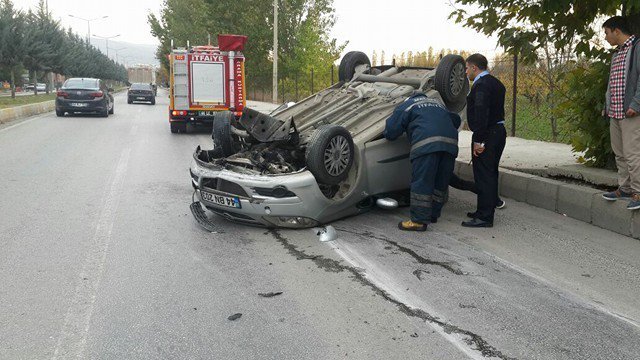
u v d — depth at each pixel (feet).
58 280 14.01
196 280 14.11
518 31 23.90
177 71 50.34
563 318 12.05
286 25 104.78
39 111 76.79
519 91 42.22
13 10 100.99
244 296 13.12
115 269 14.84
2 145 40.01
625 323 11.84
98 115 75.00
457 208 22.29
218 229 18.61
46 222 19.39
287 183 17.53
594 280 14.29
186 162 33.50
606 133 22.26
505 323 11.78
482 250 16.70
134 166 31.65
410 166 21.35
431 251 16.57
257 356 10.34
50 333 11.23
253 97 129.39
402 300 12.94
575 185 21.09
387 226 19.36
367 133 19.77
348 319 11.93
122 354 10.43
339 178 18.43
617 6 22.68
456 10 24.64
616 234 18.39
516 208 22.07
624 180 18.44
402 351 10.56
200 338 11.05
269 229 18.79
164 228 18.86
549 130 40.55
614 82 17.48
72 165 31.58
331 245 17.08
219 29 113.19
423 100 18.84
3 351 10.48
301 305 12.64
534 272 14.84
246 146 21.91
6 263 15.19
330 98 24.27
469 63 19.15
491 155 18.89
